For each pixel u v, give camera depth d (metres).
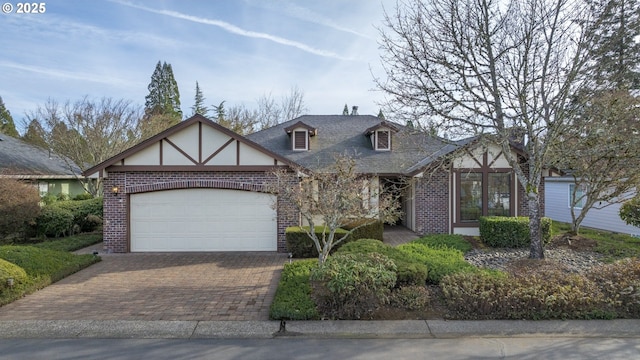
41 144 20.97
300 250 11.04
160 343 5.10
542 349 4.89
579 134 9.59
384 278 6.09
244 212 12.03
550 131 9.13
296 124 17.23
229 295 7.28
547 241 11.90
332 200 7.57
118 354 4.76
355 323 5.70
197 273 9.09
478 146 11.25
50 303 6.80
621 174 11.28
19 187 13.14
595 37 8.87
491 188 14.82
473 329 5.49
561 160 9.75
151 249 11.91
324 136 18.97
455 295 6.10
